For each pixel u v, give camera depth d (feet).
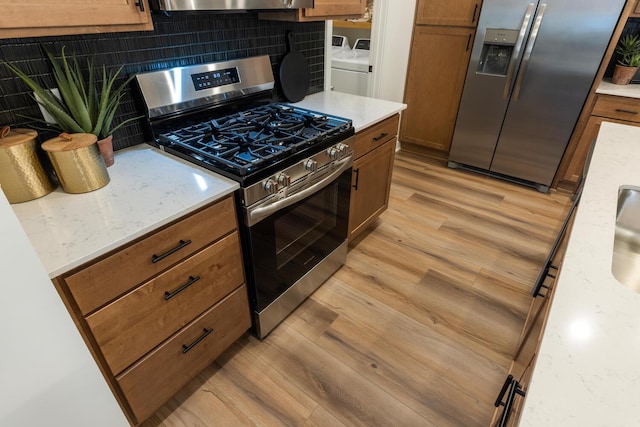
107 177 4.03
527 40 8.82
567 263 2.80
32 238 3.15
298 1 5.23
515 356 4.89
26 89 3.92
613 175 4.29
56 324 2.64
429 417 4.71
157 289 3.77
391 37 10.33
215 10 4.41
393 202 9.65
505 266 7.37
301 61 7.01
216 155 4.37
